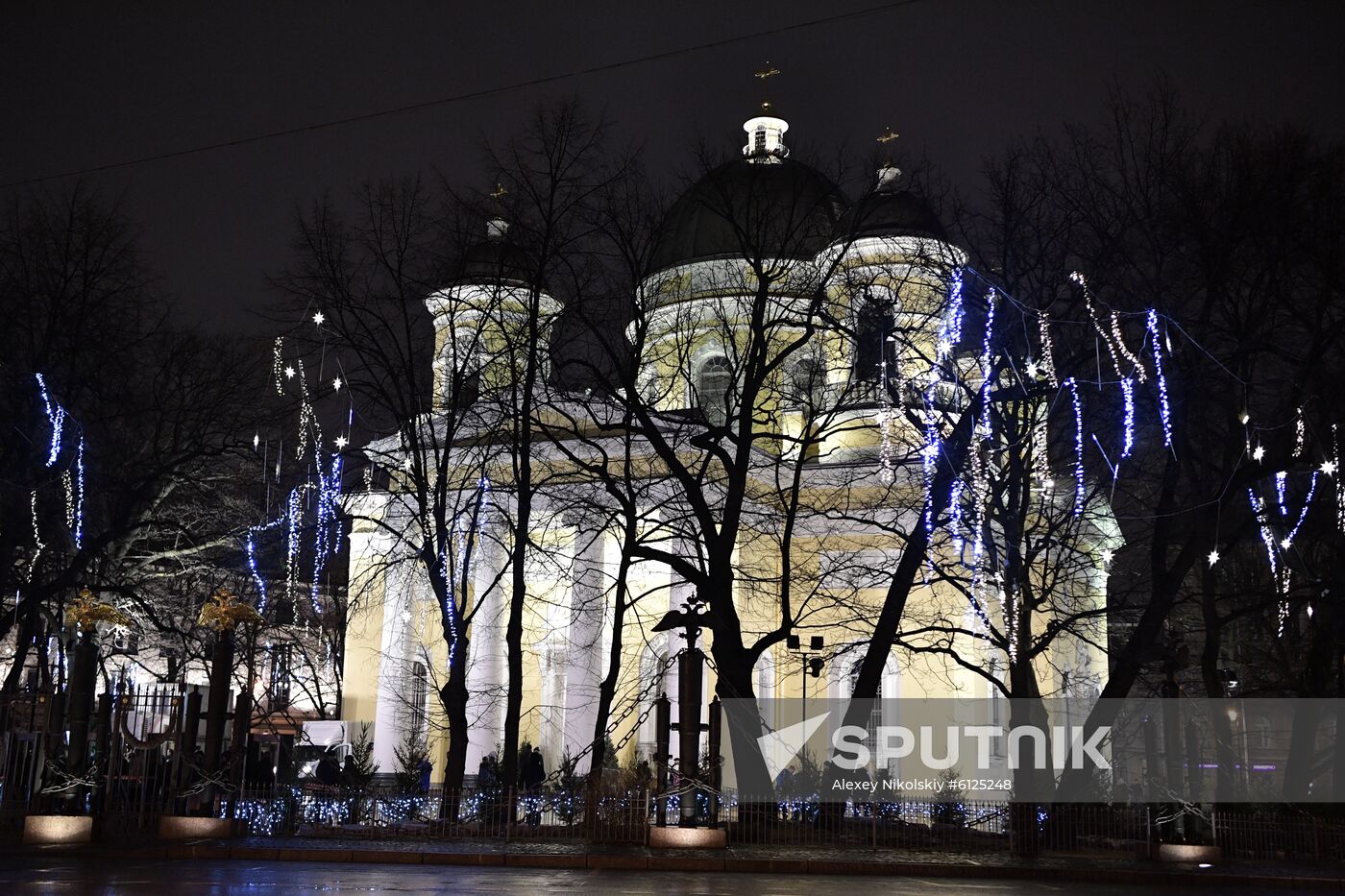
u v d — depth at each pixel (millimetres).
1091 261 31469
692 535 31891
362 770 29766
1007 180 31984
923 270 32750
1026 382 31688
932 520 31578
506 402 34406
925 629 31609
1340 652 34625
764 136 47875
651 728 44719
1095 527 41688
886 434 37062
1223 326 31750
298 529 47031
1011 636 31281
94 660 21312
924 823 26156
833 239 34094
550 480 40406
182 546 45094
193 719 22438
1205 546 31359
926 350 40188
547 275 32781
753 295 34625
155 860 18734
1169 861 23781
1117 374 31031
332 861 19453
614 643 30734
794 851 22500
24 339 36156
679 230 46312
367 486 37250
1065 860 23203
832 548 46188
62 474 36844
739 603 45656
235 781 23000
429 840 23000
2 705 23312
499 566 46625
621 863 19750
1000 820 25906
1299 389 31703
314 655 53625
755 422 32000
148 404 40312
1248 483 31641
